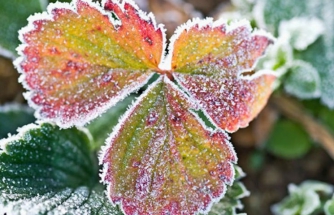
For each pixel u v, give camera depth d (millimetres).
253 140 316
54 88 197
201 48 200
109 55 198
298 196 284
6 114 272
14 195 195
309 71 287
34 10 258
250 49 204
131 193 197
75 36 196
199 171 199
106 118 249
